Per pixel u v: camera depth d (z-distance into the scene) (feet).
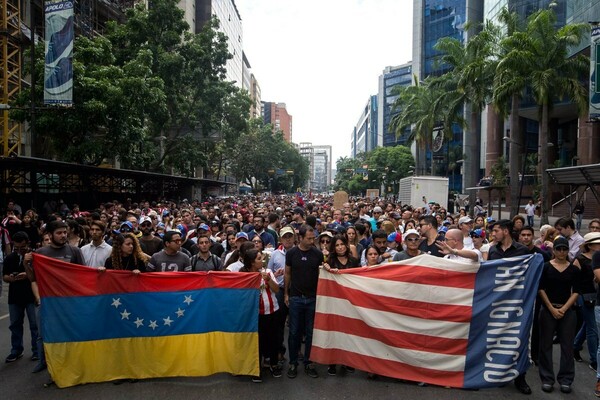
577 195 104.32
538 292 18.81
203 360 19.35
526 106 150.30
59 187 77.46
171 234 20.81
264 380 19.21
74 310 18.79
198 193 146.41
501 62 85.66
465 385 18.25
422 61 274.16
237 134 145.18
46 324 18.45
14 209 53.06
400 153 253.24
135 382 18.80
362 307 19.77
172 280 19.66
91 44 72.90
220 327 19.51
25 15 84.94
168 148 111.65
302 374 20.01
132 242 20.56
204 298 19.65
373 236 24.30
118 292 19.26
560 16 135.03
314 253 20.38
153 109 81.61
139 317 19.29
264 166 238.89
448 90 122.72
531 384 19.06
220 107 117.08
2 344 23.79
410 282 19.51
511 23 94.84
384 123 417.08
